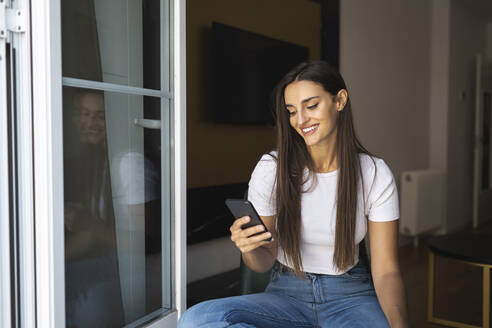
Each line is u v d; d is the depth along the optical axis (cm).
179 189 167
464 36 528
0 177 117
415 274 334
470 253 215
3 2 114
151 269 160
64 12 126
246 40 266
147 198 158
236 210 112
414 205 421
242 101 266
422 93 480
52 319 121
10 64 117
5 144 117
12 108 118
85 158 134
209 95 248
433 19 496
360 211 124
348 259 121
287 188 123
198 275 250
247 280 153
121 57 147
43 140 119
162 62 163
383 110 404
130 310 151
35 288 121
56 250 121
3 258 117
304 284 125
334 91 120
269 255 130
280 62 292
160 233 163
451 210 507
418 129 473
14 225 119
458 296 284
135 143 152
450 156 503
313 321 123
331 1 335
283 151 125
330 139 123
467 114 542
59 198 122
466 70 537
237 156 269
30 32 118
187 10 233
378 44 394
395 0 420
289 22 300
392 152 422
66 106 127
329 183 123
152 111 159
